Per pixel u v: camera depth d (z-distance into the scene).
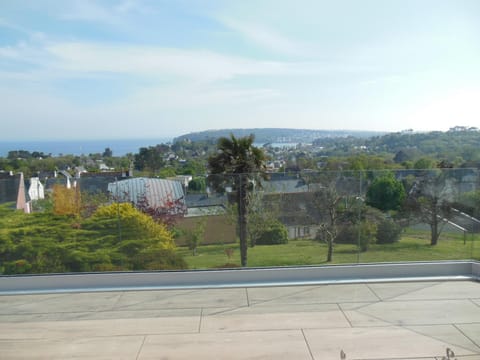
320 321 5.05
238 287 6.27
